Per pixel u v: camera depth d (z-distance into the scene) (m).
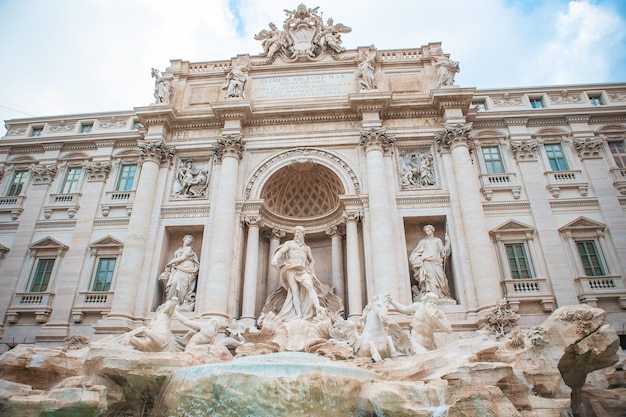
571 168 25.77
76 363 13.06
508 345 13.38
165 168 26.27
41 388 12.33
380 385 10.75
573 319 12.02
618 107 27.00
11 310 23.77
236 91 27.44
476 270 21.47
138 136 28.73
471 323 20.42
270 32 30.64
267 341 17.48
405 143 26.00
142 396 12.77
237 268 22.98
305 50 29.64
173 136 27.38
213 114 26.92
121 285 22.30
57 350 13.04
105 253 25.16
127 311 21.73
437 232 24.73
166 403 11.23
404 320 20.47
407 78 28.31
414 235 24.61
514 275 22.88
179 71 29.59
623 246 23.08
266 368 11.05
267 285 24.95
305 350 16.62
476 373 10.13
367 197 24.03
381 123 25.91
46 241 25.83
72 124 30.56
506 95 28.34
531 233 23.77
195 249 25.22
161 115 26.69
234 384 10.17
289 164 25.75
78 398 9.76
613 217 23.91
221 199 24.08
